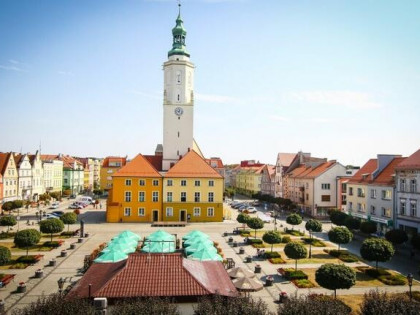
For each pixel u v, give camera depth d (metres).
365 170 70.56
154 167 83.06
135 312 18.19
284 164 116.19
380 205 60.78
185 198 76.06
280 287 33.44
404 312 20.27
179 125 85.69
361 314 22.08
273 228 68.12
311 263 42.16
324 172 86.88
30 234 41.59
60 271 37.91
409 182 53.34
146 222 74.44
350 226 59.09
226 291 22.28
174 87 85.81
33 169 107.50
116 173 75.31
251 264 41.56
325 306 19.73
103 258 32.31
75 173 149.50
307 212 90.62
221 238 57.62
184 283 22.09
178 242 50.88
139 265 23.11
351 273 27.92
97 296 20.78
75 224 70.88
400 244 50.91
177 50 86.31
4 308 27.00
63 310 18.19
